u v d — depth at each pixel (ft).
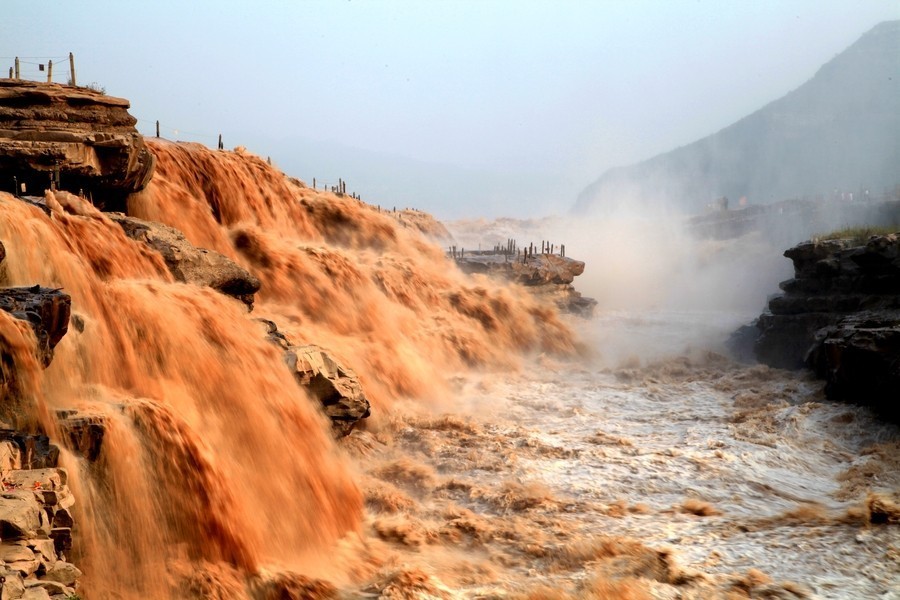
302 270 109.70
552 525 62.75
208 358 65.82
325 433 69.97
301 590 50.52
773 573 53.67
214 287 80.48
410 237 152.25
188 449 52.70
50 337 49.80
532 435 85.25
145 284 68.80
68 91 85.10
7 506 35.40
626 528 62.28
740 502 68.49
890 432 85.51
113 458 48.49
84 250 69.62
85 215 74.49
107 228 73.36
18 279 60.80
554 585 52.31
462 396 104.01
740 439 85.20
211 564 50.49
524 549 58.49
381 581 51.78
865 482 72.49
